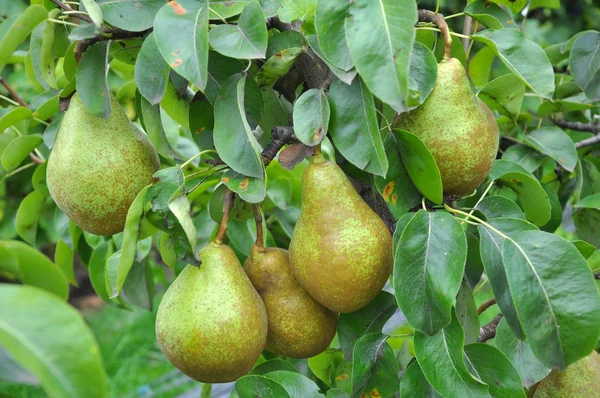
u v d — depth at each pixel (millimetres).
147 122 713
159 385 1891
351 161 649
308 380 711
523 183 734
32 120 893
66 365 471
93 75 675
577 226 926
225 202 702
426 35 750
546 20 1989
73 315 477
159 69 668
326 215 665
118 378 1906
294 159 677
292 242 690
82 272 2463
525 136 891
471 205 822
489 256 645
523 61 688
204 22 639
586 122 969
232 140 666
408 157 667
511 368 657
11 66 1769
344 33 625
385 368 707
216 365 667
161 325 678
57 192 691
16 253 570
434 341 648
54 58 749
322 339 718
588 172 950
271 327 708
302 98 660
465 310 694
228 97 676
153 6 682
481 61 929
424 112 662
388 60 597
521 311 620
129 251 667
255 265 713
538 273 624
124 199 688
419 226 644
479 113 672
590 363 736
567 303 614
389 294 736
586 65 816
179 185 671
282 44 687
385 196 684
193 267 684
